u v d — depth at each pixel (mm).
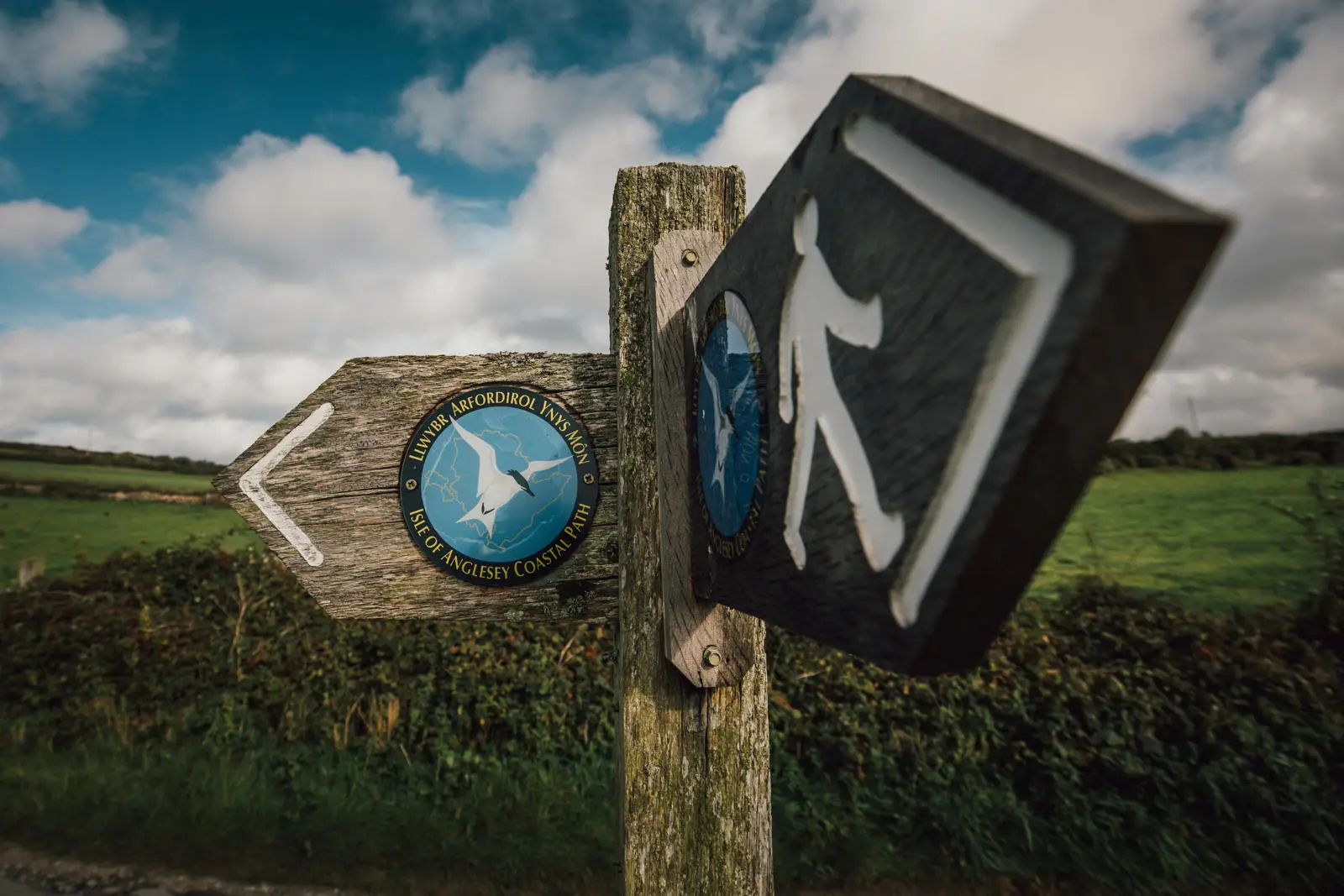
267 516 1279
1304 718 3469
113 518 9617
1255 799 3172
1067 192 318
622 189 1299
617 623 1307
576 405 1342
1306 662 3861
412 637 4965
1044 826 3332
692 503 1117
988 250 380
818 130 632
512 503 1308
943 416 414
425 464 1308
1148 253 285
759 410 783
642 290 1279
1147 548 6008
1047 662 4008
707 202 1312
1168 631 4180
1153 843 3131
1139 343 309
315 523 1285
